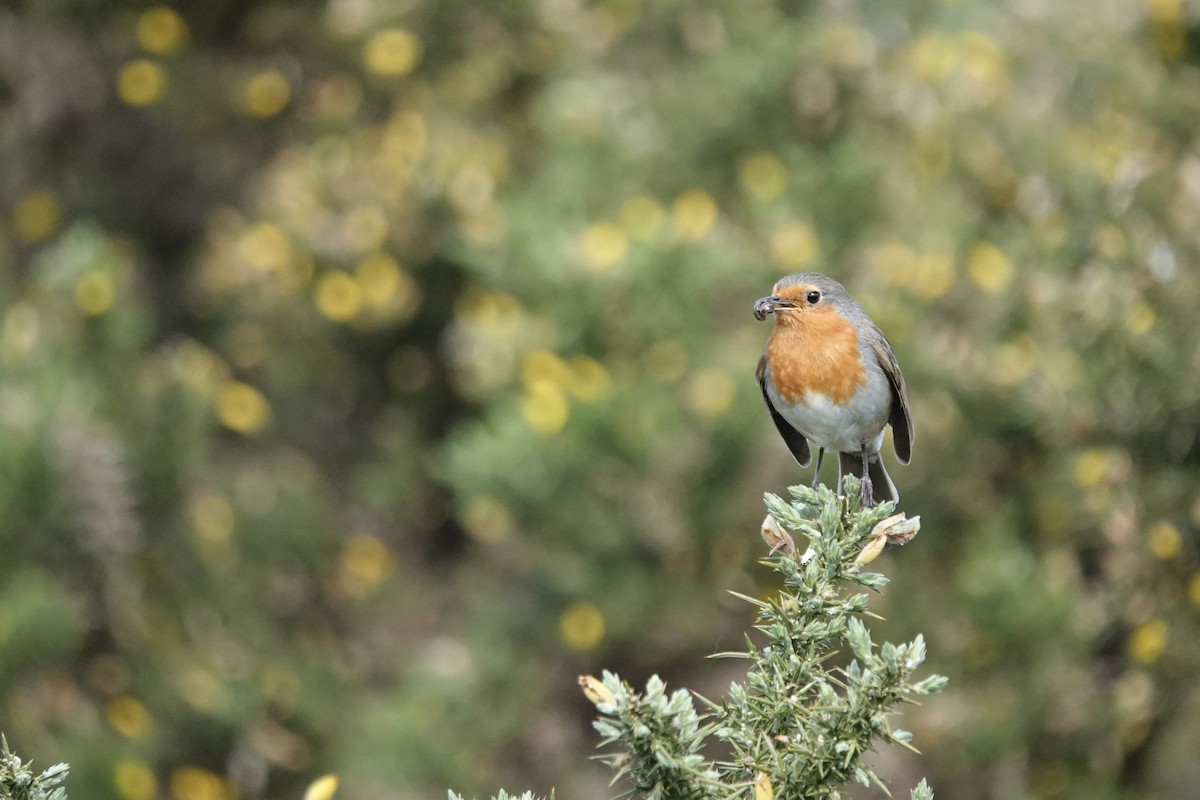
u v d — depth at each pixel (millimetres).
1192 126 11422
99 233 14656
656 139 13812
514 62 15211
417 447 15203
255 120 15750
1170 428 10062
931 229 12430
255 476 14477
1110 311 10289
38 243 15305
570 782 12398
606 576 12148
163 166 15852
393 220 14375
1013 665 11008
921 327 11883
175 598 12398
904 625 11320
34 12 15508
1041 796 10930
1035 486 11461
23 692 10758
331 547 14477
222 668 12141
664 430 11812
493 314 12602
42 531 10812
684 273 12375
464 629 13203
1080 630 10758
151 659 11695
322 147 14859
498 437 12016
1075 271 11469
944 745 10891
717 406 11867
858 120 13867
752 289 12570
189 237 16094
